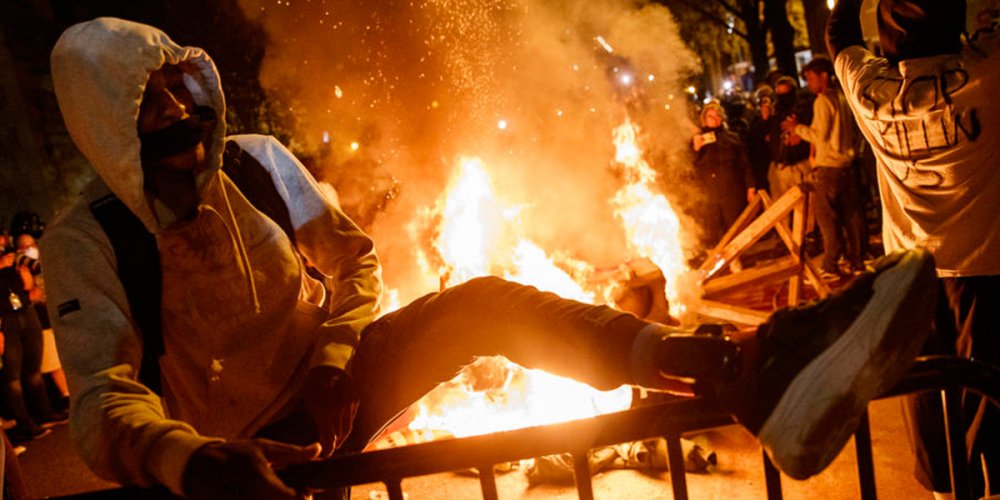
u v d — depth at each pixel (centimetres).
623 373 157
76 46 166
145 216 174
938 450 268
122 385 167
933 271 136
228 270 189
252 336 195
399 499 160
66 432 664
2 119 1149
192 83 183
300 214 210
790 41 1862
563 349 165
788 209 584
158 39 171
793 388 135
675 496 160
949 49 261
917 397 268
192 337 191
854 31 297
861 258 802
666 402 159
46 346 714
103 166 170
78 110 167
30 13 1230
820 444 136
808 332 137
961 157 257
